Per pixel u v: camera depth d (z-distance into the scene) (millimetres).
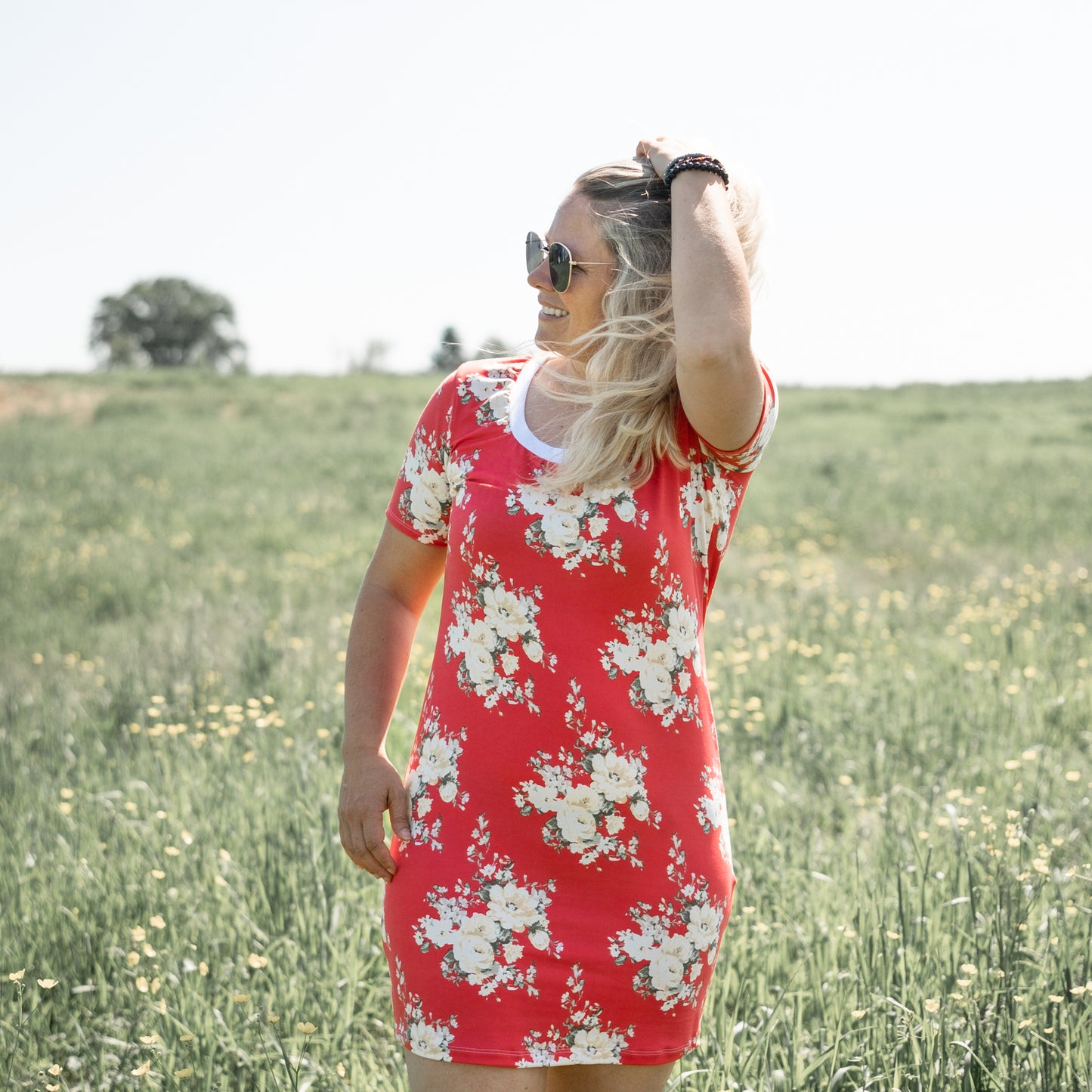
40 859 3613
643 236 1803
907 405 32375
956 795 3613
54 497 15086
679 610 1785
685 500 1804
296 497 15234
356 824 1857
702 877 1781
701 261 1696
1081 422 27156
